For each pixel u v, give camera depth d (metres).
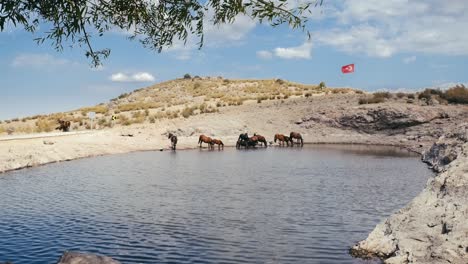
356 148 45.59
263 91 90.06
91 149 39.25
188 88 114.38
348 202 17.12
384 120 53.81
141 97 110.38
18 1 5.65
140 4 6.73
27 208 16.48
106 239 12.49
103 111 71.44
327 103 62.84
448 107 54.19
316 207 16.30
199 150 44.16
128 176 24.91
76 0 5.84
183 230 13.33
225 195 18.80
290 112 61.53
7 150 31.58
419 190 19.78
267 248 11.59
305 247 11.66
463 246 9.78
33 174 26.03
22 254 11.22
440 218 10.98
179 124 55.34
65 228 13.63
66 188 20.92
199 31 6.39
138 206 16.70
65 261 7.30
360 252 11.13
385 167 28.59
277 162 31.88
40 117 66.38
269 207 16.31
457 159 13.12
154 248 11.66
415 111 52.88
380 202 17.12
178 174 25.59
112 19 6.91
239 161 32.84
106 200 17.92
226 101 74.06
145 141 46.94
